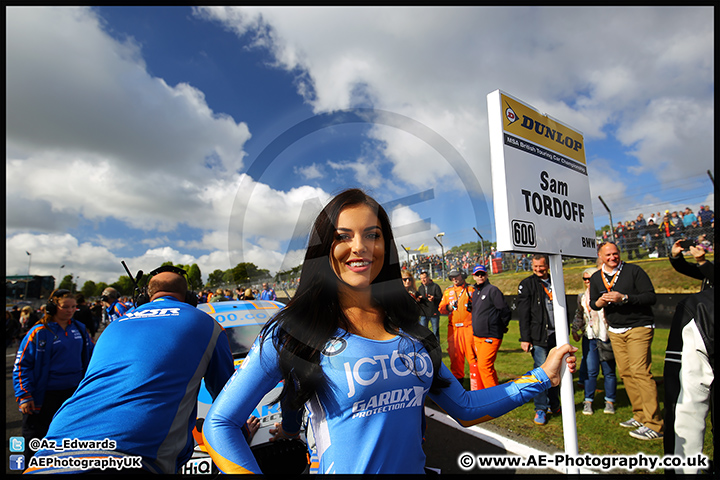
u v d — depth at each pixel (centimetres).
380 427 80
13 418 413
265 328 84
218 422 81
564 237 195
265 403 211
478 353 207
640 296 270
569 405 182
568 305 642
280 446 183
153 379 129
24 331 1028
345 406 79
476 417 102
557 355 112
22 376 254
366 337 86
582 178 218
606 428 290
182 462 142
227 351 156
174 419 129
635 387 279
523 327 323
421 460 88
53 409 264
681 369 170
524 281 325
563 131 209
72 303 274
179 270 181
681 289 699
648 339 272
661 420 269
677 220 822
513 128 179
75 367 276
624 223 946
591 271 338
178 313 150
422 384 87
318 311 80
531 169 183
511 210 167
